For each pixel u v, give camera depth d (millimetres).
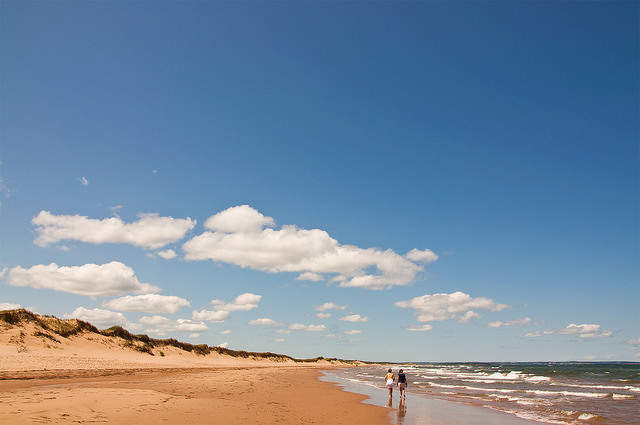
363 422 19797
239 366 88062
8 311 53812
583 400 31578
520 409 26000
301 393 32156
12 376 28484
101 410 15086
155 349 77375
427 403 28797
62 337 57750
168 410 16781
